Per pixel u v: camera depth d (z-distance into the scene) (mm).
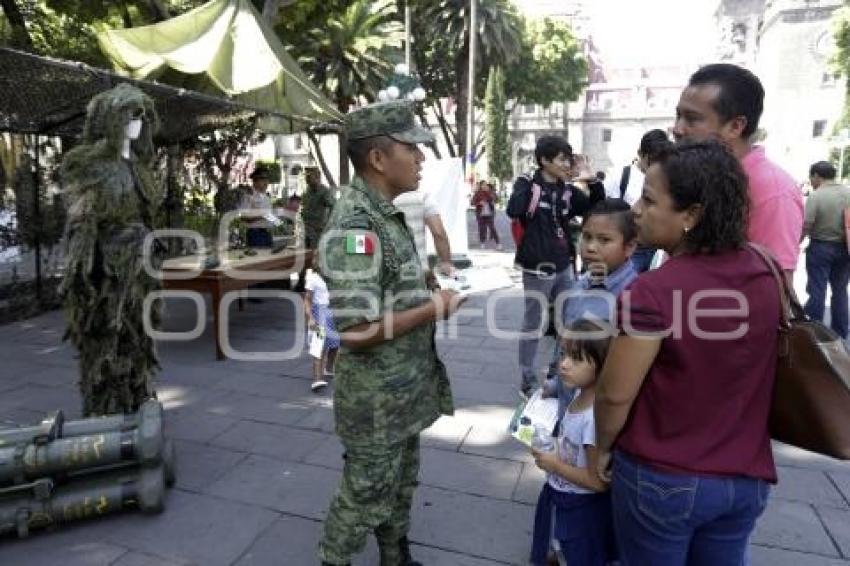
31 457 2627
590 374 2025
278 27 12266
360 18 20391
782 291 1425
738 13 55094
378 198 1955
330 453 3549
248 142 10711
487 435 3787
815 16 40219
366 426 1988
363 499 2031
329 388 4652
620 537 1523
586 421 2039
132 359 3188
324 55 21062
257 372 5066
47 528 2725
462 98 28156
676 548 1419
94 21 11977
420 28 26953
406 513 2350
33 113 6340
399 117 1926
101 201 2904
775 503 3029
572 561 2184
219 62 8125
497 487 3162
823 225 5844
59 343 5902
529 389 4391
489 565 2531
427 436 3770
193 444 3660
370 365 1972
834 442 1397
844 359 1423
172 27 8305
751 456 1381
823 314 6055
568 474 1947
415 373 2041
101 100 2875
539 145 4258
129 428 2865
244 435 3795
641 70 65125
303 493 3086
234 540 2688
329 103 9898
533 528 2678
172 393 4555
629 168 4375
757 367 1386
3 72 5156
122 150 2949
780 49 41375
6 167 7234
